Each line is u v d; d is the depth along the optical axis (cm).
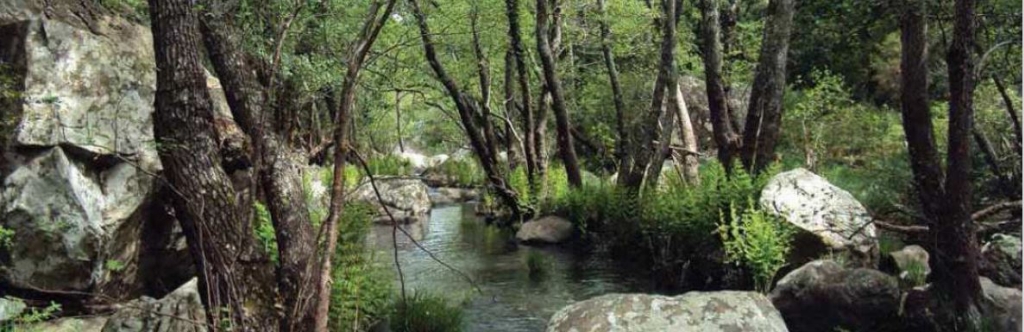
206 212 469
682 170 1619
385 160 2559
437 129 3138
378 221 1714
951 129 631
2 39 589
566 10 1705
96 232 603
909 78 657
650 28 1847
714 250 991
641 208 1205
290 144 578
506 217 1756
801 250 906
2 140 579
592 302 602
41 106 591
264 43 765
